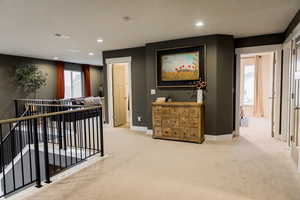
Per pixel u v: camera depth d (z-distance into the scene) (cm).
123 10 264
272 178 240
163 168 273
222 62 398
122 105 626
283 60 393
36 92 690
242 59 749
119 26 333
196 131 386
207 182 232
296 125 288
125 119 645
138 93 524
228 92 408
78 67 864
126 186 225
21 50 538
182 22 316
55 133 438
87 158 312
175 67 432
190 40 412
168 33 379
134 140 422
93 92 951
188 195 205
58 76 765
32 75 622
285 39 374
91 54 616
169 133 413
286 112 394
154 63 456
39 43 453
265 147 361
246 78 757
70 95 848
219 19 304
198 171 262
